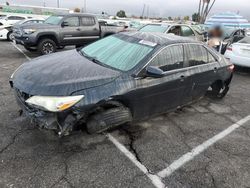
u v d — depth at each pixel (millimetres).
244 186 3205
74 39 10445
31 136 3734
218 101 6137
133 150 3693
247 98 6527
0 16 17984
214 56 5375
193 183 3160
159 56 4090
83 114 3285
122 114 3732
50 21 10477
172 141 4055
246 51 8500
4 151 3361
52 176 3010
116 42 4637
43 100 3076
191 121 4855
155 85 3982
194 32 10812
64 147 3561
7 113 4398
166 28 9766
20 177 2945
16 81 3516
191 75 4629
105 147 3678
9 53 10289
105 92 3418
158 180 3146
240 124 4945
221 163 3613
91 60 4176
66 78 3373
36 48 9805
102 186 2943
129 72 3768
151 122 4617
